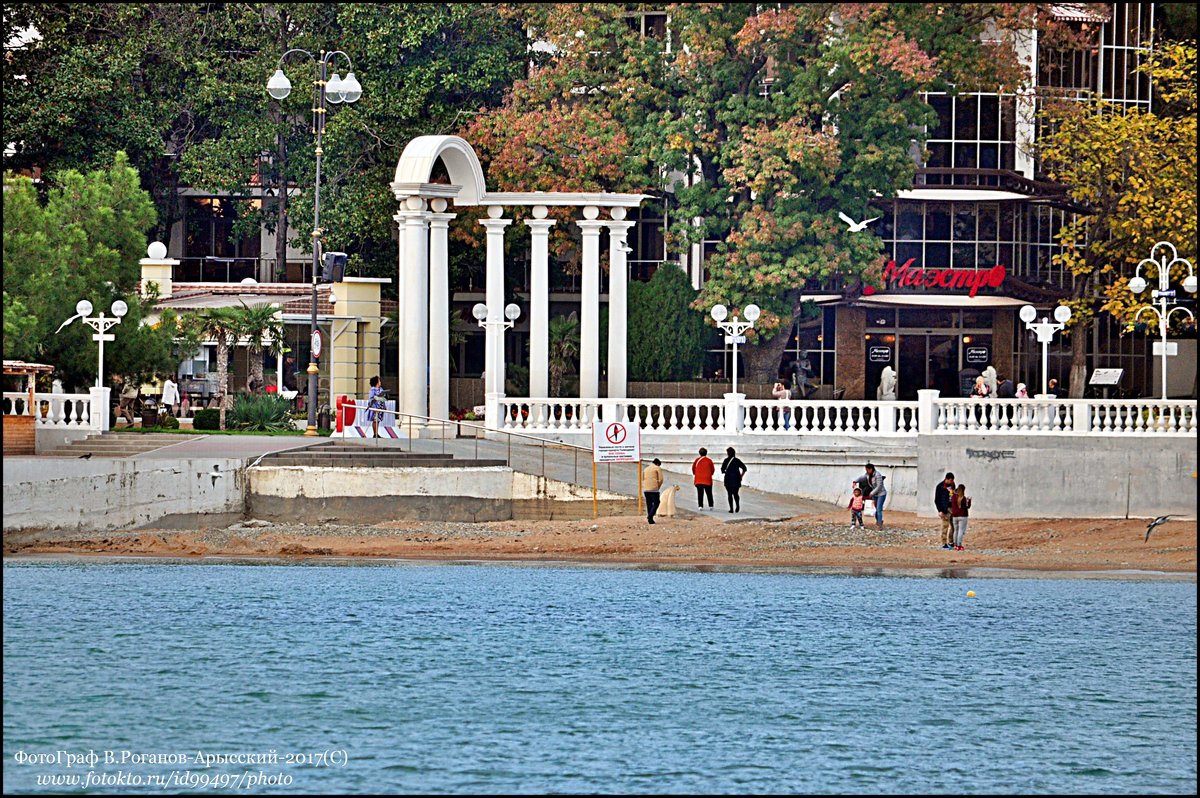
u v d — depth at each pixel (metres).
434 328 197.75
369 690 105.75
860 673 113.12
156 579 144.88
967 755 93.69
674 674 111.75
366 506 168.88
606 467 179.50
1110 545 161.88
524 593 140.50
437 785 86.06
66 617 127.94
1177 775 90.38
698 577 149.12
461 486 170.88
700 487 172.00
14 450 177.50
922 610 135.00
